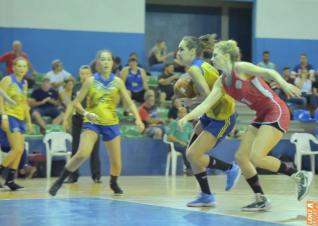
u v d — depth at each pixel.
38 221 8.23
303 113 21.16
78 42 23.39
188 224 7.95
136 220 8.30
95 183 15.04
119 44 23.88
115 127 11.67
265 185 14.57
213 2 27.16
